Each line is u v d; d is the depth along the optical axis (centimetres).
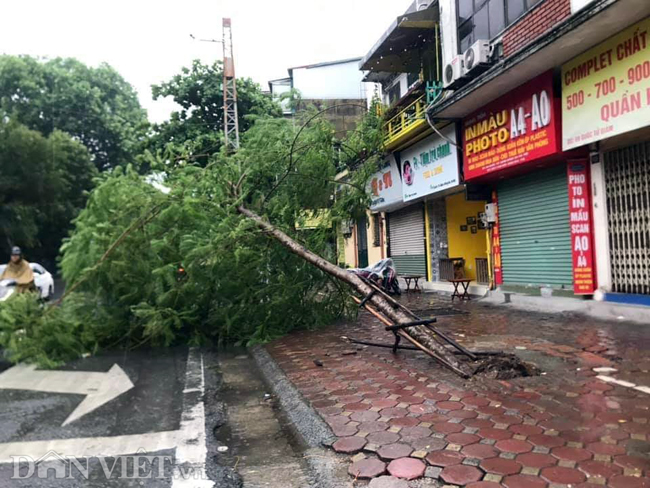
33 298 676
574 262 882
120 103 3650
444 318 920
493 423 377
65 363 684
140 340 782
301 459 360
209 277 764
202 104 2341
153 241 727
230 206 845
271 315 823
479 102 1031
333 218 918
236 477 331
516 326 787
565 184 928
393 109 1508
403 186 1520
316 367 591
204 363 687
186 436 405
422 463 319
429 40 1430
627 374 483
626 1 624
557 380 475
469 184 1154
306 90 2914
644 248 779
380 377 528
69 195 2839
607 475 288
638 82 687
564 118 832
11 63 3014
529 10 912
